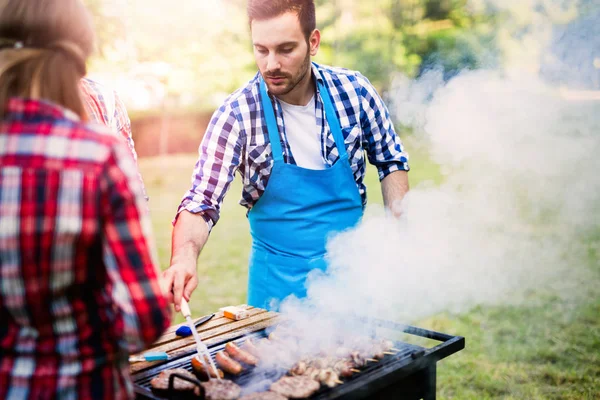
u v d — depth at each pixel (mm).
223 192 2328
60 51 1186
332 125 2416
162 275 1868
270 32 2066
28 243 1074
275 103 2373
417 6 10812
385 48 10383
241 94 2367
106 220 1129
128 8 7547
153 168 10344
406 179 2605
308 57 2217
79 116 1195
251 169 2418
